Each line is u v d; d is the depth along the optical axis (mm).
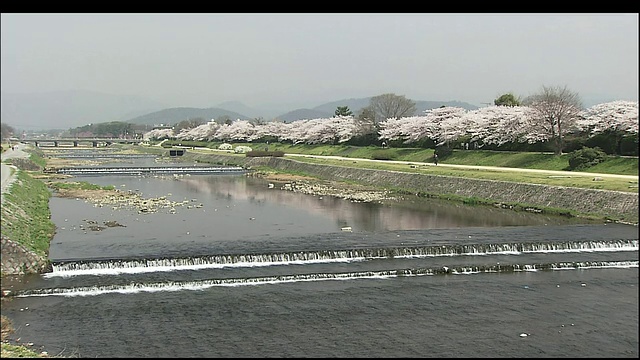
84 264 38031
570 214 59812
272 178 107125
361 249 42594
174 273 37469
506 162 93188
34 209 57375
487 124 105500
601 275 38625
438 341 28109
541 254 43469
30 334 28078
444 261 41219
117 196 77062
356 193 82438
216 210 65938
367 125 147000
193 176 112562
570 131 90750
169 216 60938
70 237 48031
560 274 38938
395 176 89688
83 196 76000
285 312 31469
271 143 199625
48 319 29922
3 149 148500
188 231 51656
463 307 32531
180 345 27250
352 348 27234
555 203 62781
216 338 28094
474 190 74000
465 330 29422
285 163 125938
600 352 26984
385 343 27812
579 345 27750
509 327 29844
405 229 52969
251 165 135375
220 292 34438
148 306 31969
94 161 157125
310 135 166750
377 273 38094
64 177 103938
